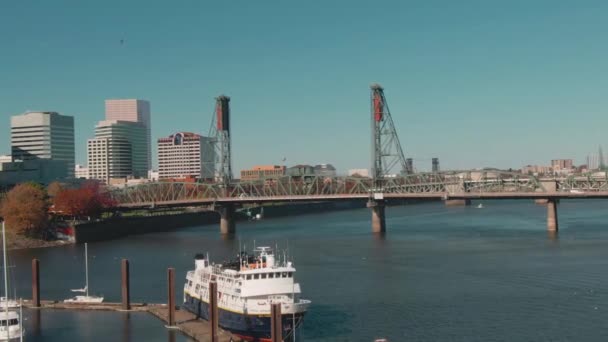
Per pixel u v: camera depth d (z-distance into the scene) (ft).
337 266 597.52
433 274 540.93
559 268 552.82
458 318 392.47
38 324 403.54
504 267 566.77
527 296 446.60
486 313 403.13
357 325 380.78
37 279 450.71
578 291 457.27
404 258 640.17
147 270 606.14
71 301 456.45
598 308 408.26
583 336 351.46
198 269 422.41
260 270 363.76
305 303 355.15
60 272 606.55
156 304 447.83
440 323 382.22
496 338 351.25
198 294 411.34
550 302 427.74
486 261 605.31
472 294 457.27
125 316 419.13
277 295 364.17
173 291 392.47
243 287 361.92
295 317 351.87
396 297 452.35
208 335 362.12
